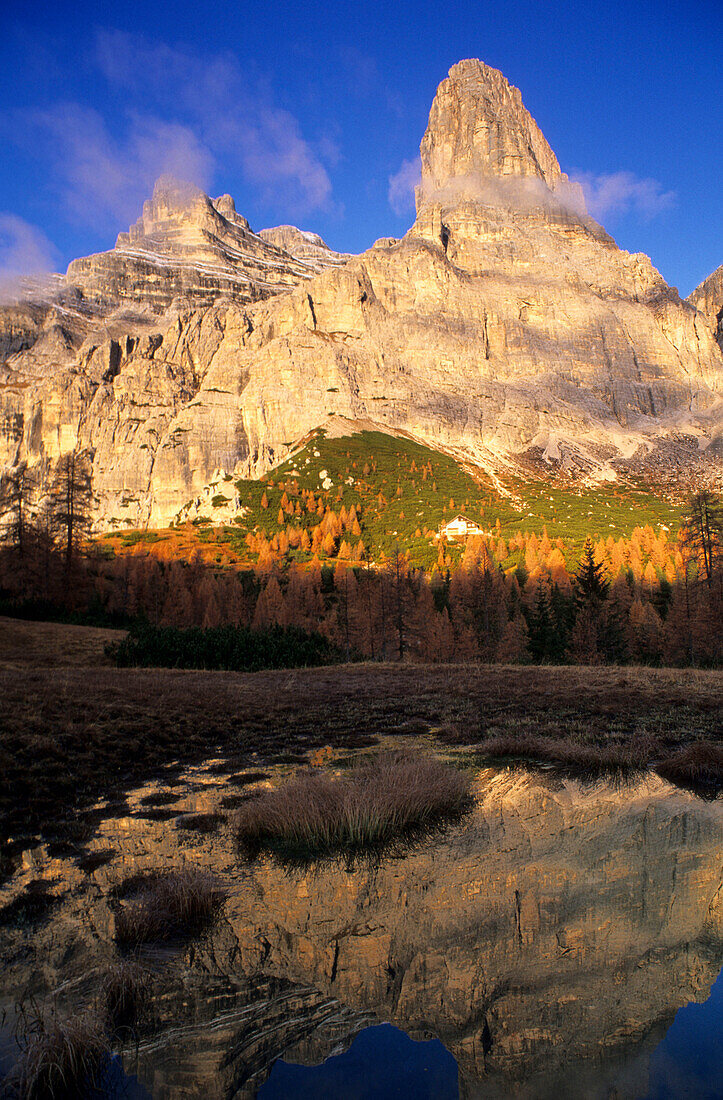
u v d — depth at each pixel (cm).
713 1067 430
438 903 678
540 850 813
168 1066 444
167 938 620
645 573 7981
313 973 552
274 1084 417
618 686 2200
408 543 11756
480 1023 474
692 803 993
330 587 9106
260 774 1222
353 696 2209
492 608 6750
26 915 658
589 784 1116
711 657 5012
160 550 11662
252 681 2616
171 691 2105
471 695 2145
